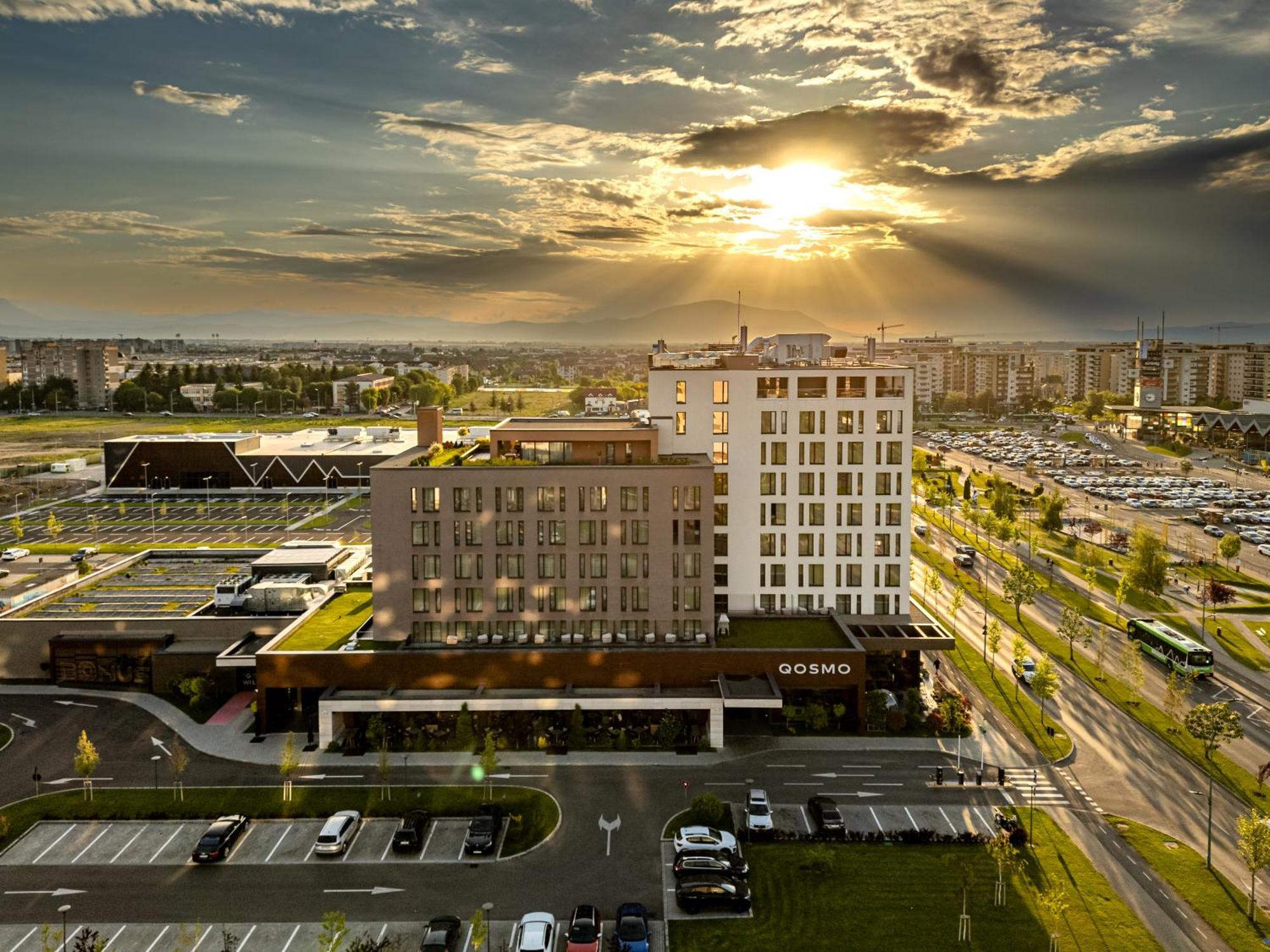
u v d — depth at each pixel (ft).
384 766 246.47
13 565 490.08
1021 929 185.68
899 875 206.08
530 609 303.68
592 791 246.68
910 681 326.85
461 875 206.69
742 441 346.54
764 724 291.58
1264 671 337.93
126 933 185.78
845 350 425.28
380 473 299.99
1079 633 342.85
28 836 223.92
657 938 183.93
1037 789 248.11
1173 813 235.20
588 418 384.68
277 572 370.12
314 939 183.62
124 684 325.42
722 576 350.23
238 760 266.36
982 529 588.09
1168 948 180.14
